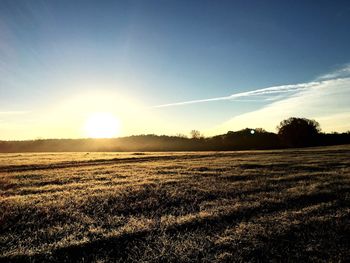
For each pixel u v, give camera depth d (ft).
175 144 361.92
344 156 133.18
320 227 36.27
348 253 29.07
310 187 61.05
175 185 65.62
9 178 81.66
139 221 39.29
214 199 52.24
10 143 378.53
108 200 51.83
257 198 51.90
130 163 123.24
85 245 31.32
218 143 359.66
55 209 45.96
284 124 351.67
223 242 31.86
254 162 114.52
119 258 28.53
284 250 29.91
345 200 49.93
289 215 41.34
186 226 37.19
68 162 130.11
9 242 32.22
